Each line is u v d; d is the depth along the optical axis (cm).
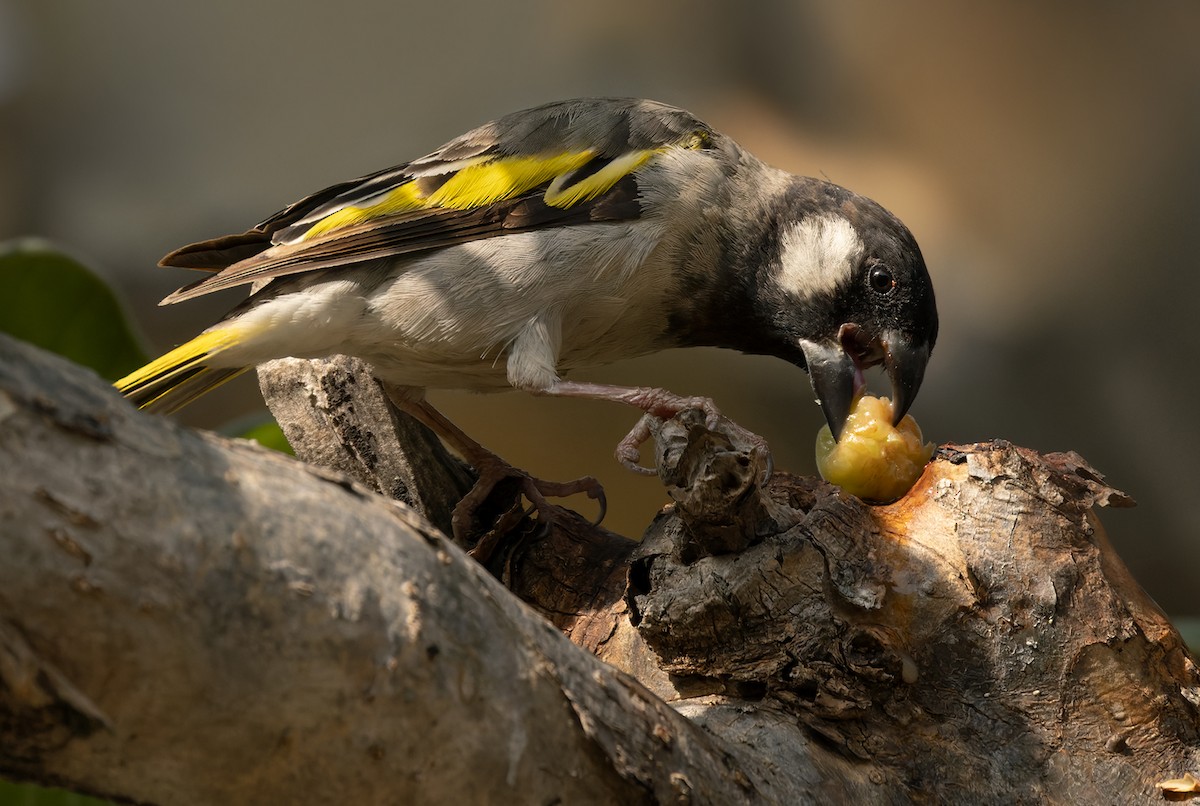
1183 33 2000
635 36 2170
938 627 603
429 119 2270
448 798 398
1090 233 1970
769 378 1852
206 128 2316
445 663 392
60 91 2339
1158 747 601
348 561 381
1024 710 599
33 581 326
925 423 1898
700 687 633
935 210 1998
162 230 2167
